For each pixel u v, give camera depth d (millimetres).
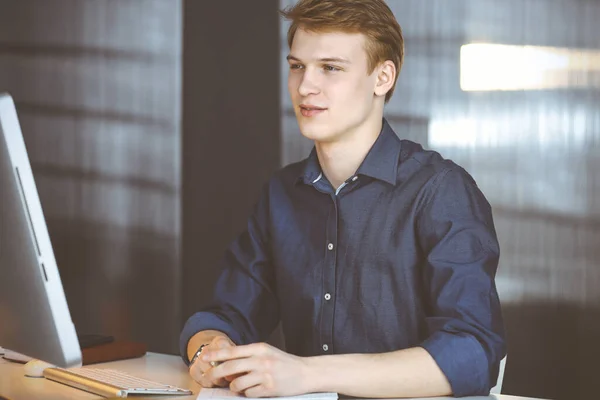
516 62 3262
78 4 3926
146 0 3984
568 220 3174
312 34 1611
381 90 1683
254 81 3768
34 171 3895
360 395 1383
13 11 3893
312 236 1762
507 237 3285
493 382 1479
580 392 3154
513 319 3271
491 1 3299
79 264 3949
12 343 1359
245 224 3777
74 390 1495
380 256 1672
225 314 1822
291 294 1784
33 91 3904
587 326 3137
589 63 3127
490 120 3312
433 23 3402
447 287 1526
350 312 1701
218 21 3873
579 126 3148
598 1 3100
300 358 1390
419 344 1490
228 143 3848
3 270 1296
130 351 1898
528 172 3246
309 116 1629
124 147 3982
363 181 1694
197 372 1479
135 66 3994
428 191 1644
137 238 3992
